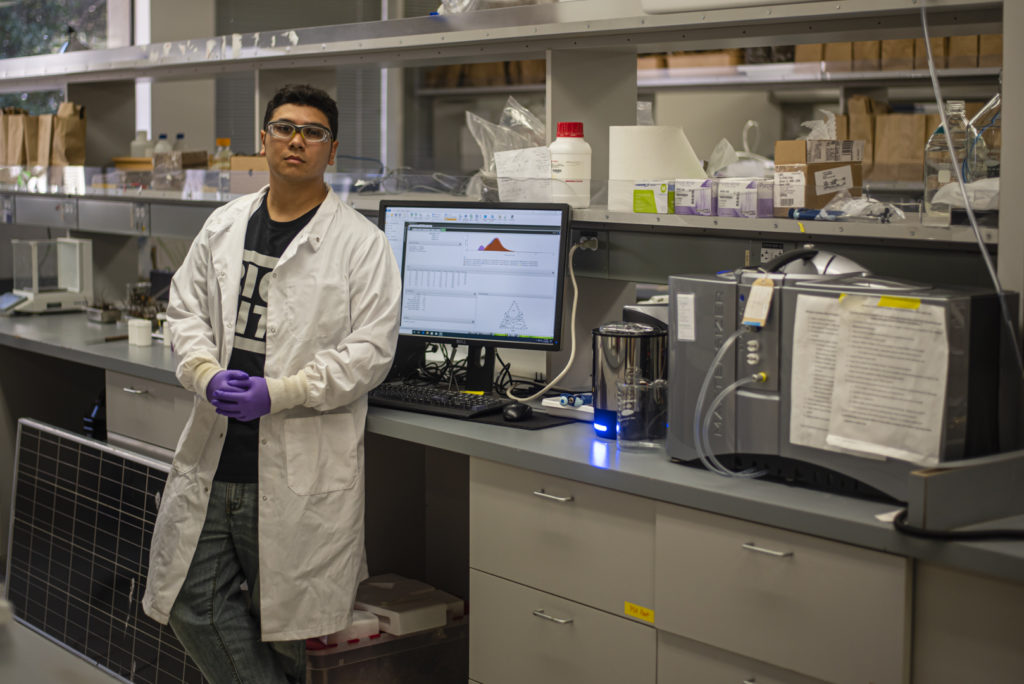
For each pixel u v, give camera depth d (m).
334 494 2.08
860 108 4.41
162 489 2.46
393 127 5.69
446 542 2.82
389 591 2.48
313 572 2.06
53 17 4.61
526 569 1.98
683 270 2.24
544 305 2.29
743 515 1.61
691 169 2.29
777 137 6.36
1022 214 1.67
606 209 2.27
